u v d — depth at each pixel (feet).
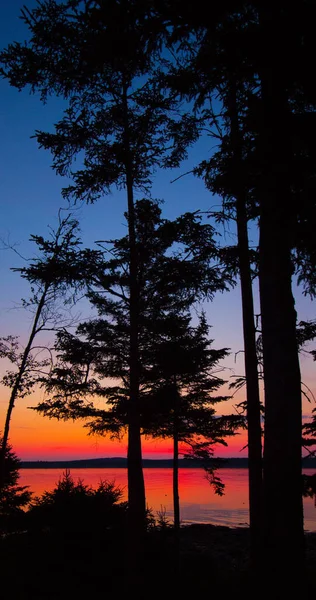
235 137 32.68
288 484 25.29
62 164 53.01
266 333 27.27
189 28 28.48
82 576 36.11
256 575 25.95
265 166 27.55
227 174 32.04
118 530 40.06
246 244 43.75
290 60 24.95
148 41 29.84
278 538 24.85
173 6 27.14
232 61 28.04
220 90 33.14
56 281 50.98
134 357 53.72
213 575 38.68
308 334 42.65
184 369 66.74
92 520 38.01
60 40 43.14
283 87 27.53
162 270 52.19
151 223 55.83
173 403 65.00
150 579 38.73
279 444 25.79
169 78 33.96
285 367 26.45
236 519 194.49
